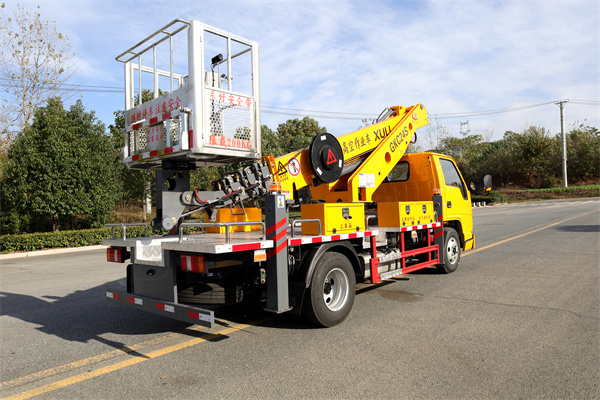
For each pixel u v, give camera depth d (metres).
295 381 3.26
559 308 5.16
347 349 3.95
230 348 4.11
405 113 8.15
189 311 3.85
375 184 6.94
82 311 5.91
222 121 4.39
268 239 4.24
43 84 21.98
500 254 9.74
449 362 3.56
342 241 5.06
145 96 13.38
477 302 5.57
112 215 23.00
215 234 5.57
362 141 6.88
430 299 5.82
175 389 3.20
